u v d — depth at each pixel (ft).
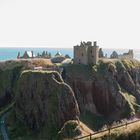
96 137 136.46
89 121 428.97
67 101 391.45
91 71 490.08
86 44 515.91
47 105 389.80
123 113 468.34
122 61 572.51
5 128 371.97
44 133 366.84
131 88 536.42
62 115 381.19
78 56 506.48
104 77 492.95
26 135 364.17
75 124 358.84
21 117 394.32
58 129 366.84
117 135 133.90
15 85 474.49
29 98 405.80
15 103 414.62
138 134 132.57
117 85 501.97
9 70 503.61
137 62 613.52
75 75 474.90
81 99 460.96
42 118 386.32
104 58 567.18
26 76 420.36
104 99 480.64
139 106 494.18
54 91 395.75
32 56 627.05
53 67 479.82
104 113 471.62
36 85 408.46
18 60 523.70
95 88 479.00
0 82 498.69
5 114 409.90
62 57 547.49
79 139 148.25
